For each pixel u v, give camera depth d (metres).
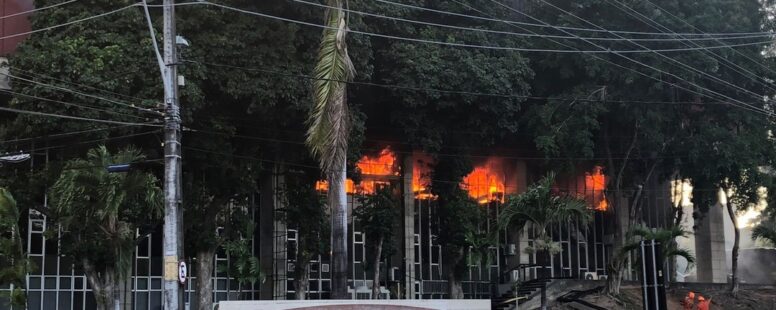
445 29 30.91
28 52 23.30
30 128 23.53
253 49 24.69
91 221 22.52
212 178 28.00
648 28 31.83
